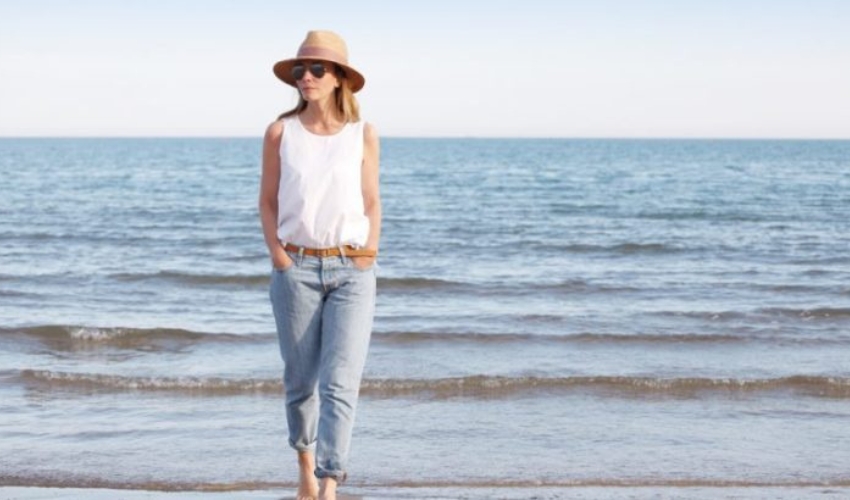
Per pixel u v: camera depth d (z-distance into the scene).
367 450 6.18
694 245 21.23
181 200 35.81
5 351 9.46
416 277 15.30
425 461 5.95
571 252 20.34
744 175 58.53
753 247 20.98
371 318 4.36
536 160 94.62
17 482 5.41
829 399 7.77
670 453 6.17
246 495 5.07
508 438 6.51
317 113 4.25
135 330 10.08
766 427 6.87
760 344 10.08
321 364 4.33
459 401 7.57
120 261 18.30
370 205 4.32
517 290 14.60
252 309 12.70
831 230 24.91
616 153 127.69
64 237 22.53
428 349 9.66
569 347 9.82
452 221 27.89
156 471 5.64
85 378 8.00
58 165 74.19
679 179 53.72
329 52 4.14
